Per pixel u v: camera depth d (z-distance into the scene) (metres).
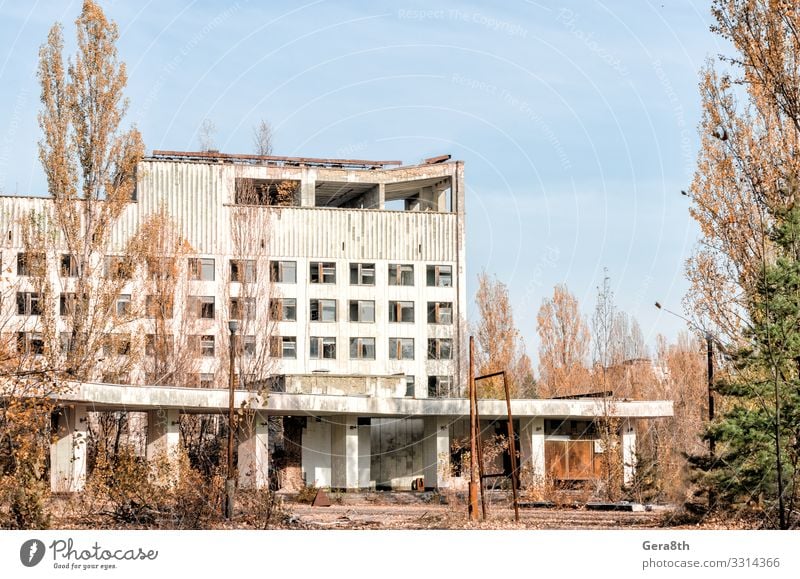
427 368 77.56
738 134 37.53
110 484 29.70
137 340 50.41
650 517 35.03
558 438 59.12
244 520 30.19
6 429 25.75
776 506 28.14
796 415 27.97
